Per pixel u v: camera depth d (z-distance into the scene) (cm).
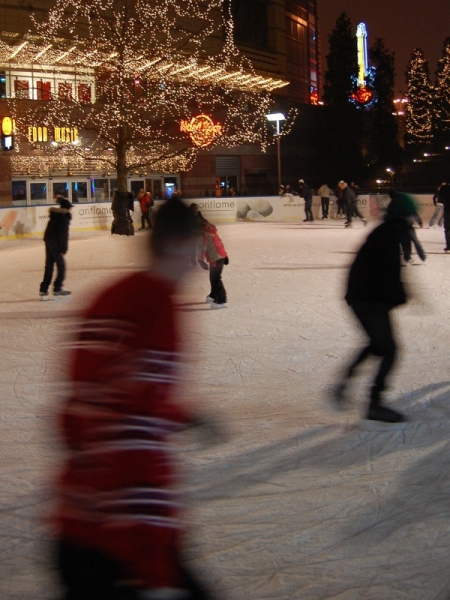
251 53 4747
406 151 5400
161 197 3847
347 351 767
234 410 566
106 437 205
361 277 524
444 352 752
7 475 437
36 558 330
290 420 540
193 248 230
